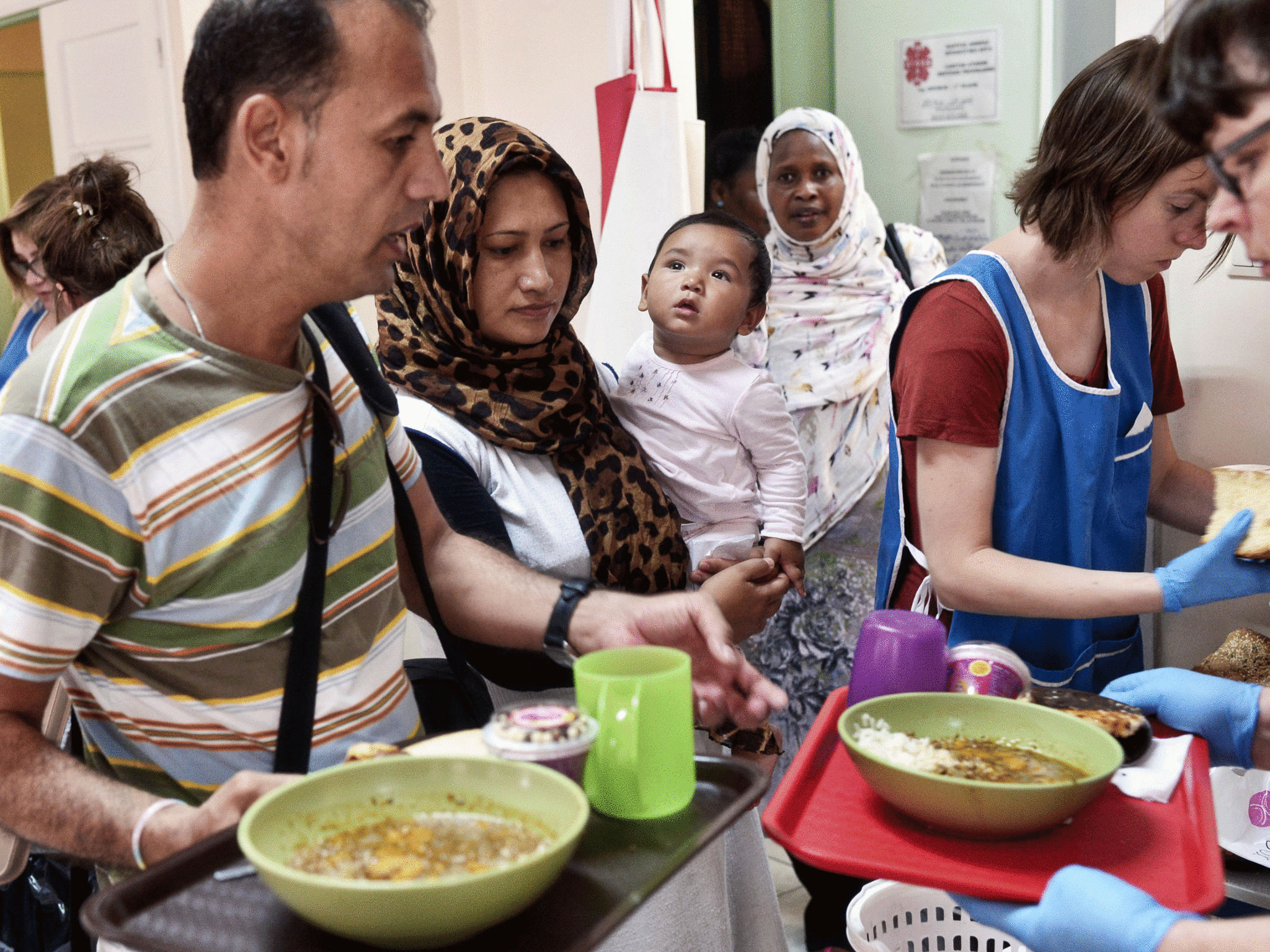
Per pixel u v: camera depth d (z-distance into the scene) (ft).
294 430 3.41
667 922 4.09
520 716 3.02
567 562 4.90
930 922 5.41
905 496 5.23
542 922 2.50
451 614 4.21
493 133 4.88
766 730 6.07
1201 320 6.19
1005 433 4.93
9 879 4.24
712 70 9.86
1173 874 3.04
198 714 3.36
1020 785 3.01
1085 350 5.07
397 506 4.04
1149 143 4.38
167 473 3.15
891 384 5.17
